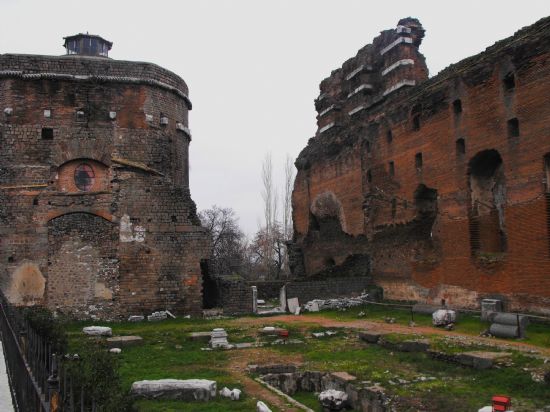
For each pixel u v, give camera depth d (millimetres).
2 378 11430
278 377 13227
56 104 24938
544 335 16062
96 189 24984
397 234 27797
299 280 32531
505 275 20000
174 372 13219
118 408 6438
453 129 23297
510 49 20047
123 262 24641
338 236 34594
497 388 11398
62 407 5613
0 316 16203
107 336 19031
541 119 18516
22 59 24625
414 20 30453
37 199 24281
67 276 24094
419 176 25844
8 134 24250
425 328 19828
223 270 62281
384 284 28859
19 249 23812
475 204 22453
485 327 18266
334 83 36906
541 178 18422
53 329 12156
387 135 28828
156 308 24734
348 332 19547
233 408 10172
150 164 25797
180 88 28172
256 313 26234
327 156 35875
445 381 12195
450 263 23359
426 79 28484
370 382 12180
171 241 25391
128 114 25719
